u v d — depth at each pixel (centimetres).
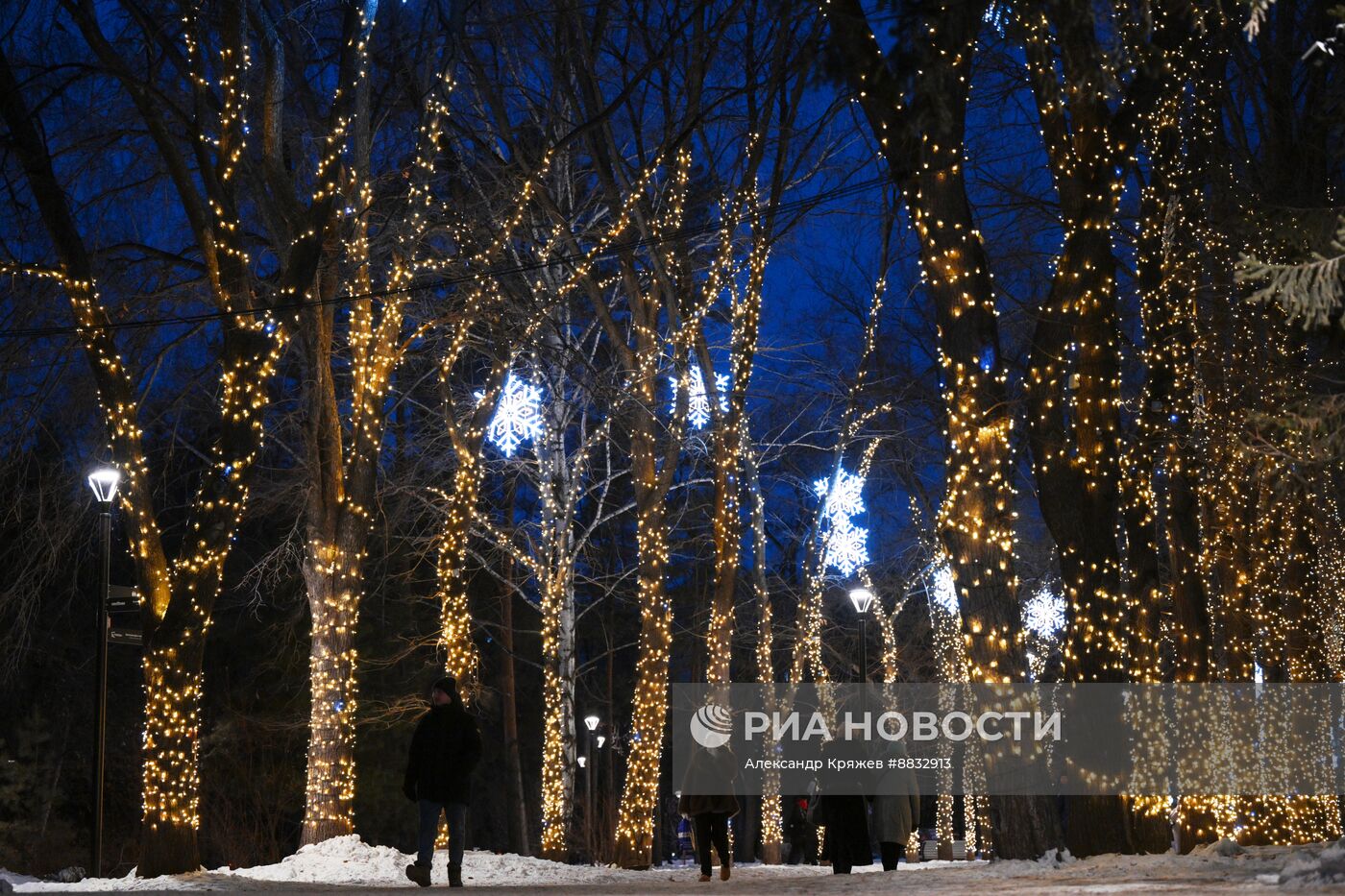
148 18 2042
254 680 3878
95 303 1955
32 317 2120
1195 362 2105
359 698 3919
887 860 1639
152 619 1895
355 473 2214
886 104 1608
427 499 3169
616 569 5147
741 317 2655
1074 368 1781
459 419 2912
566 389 3105
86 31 1947
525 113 2762
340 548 2206
